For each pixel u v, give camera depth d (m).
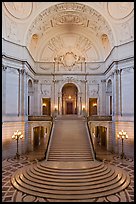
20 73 19.27
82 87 25.72
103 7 19.28
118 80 19.17
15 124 18.33
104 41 24.61
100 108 25.27
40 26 21.77
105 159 16.30
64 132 17.84
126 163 14.98
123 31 18.75
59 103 25.58
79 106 25.62
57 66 25.89
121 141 18.42
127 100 18.14
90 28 24.03
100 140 24.06
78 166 12.06
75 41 25.91
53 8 19.91
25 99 19.80
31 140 20.23
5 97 17.42
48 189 9.75
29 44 21.70
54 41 25.75
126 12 18.14
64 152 14.59
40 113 25.30
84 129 18.55
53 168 11.70
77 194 9.26
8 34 18.19
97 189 9.74
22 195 9.26
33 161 15.68
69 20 23.16
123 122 18.34
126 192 9.55
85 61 25.81
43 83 25.66
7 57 17.81
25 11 19.11
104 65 25.27
